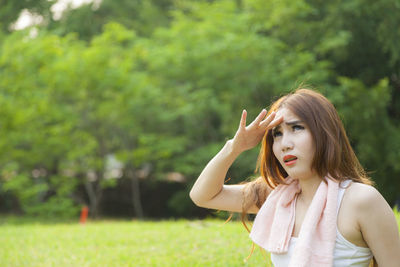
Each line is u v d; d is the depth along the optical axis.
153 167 18.28
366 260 1.83
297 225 1.95
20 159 15.24
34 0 18.30
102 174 16.39
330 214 1.81
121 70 13.91
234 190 2.27
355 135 12.73
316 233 1.82
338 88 12.82
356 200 1.80
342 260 1.81
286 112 1.93
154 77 15.62
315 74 12.27
